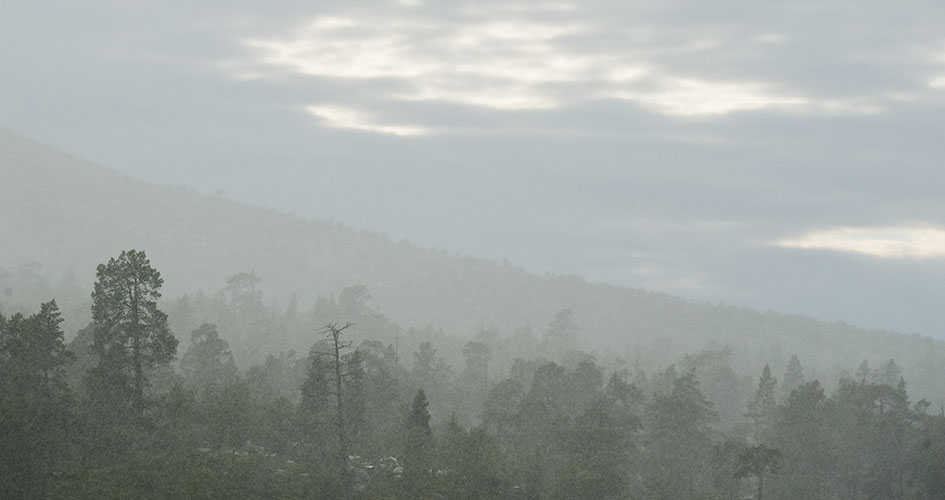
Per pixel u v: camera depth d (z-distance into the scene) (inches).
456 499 2395.4
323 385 2765.7
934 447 3302.2
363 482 2389.3
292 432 2532.0
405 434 2637.8
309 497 2142.0
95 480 1939.0
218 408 2379.4
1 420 1738.4
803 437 3344.0
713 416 3405.5
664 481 2878.9
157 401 2251.5
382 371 3289.9
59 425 1945.1
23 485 1753.2
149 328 2201.0
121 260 2191.2
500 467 2500.0
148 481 1972.2
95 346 2187.5
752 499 3080.7
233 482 2085.4
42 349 2070.6
